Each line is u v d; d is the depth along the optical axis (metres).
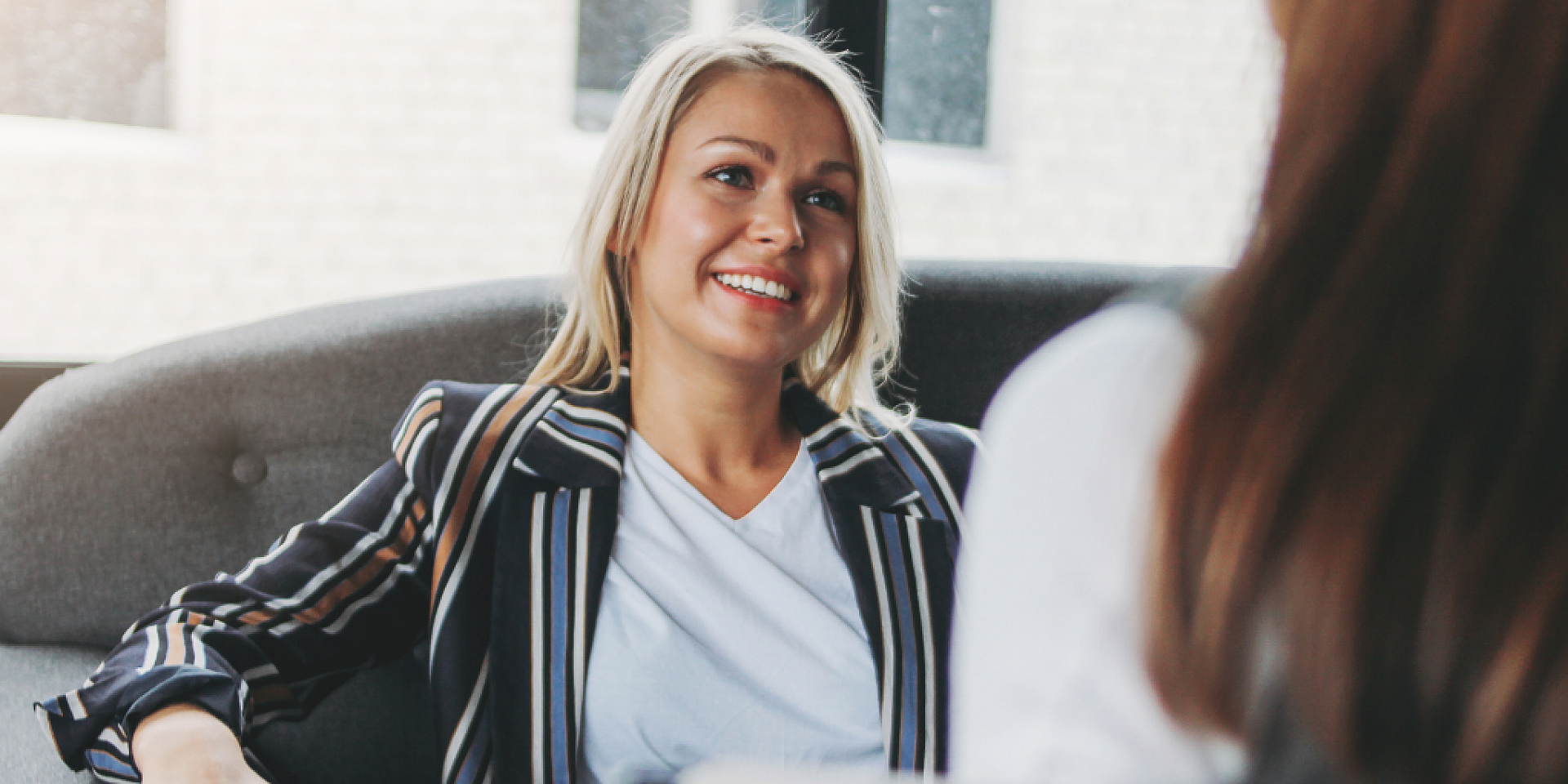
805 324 0.99
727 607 0.95
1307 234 0.32
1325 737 0.31
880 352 1.17
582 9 2.85
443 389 1.03
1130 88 3.35
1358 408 0.30
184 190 2.38
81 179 2.22
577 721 0.91
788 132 0.99
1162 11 3.34
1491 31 0.30
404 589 0.99
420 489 0.98
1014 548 0.37
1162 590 0.33
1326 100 0.33
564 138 2.87
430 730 1.18
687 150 0.98
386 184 2.67
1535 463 0.29
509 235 2.81
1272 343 0.32
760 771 0.30
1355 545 0.30
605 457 0.98
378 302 1.30
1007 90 3.23
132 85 2.36
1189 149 3.42
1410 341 0.30
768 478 1.03
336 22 2.58
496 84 2.76
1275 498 0.31
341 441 1.22
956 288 1.44
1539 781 0.30
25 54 2.21
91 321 2.27
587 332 1.08
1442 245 0.30
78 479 1.14
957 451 1.11
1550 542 0.29
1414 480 0.30
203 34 2.43
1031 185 3.29
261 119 2.51
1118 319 0.38
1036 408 0.37
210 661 0.89
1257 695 0.32
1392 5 0.31
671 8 2.91
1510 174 0.30
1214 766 0.34
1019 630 0.36
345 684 1.15
